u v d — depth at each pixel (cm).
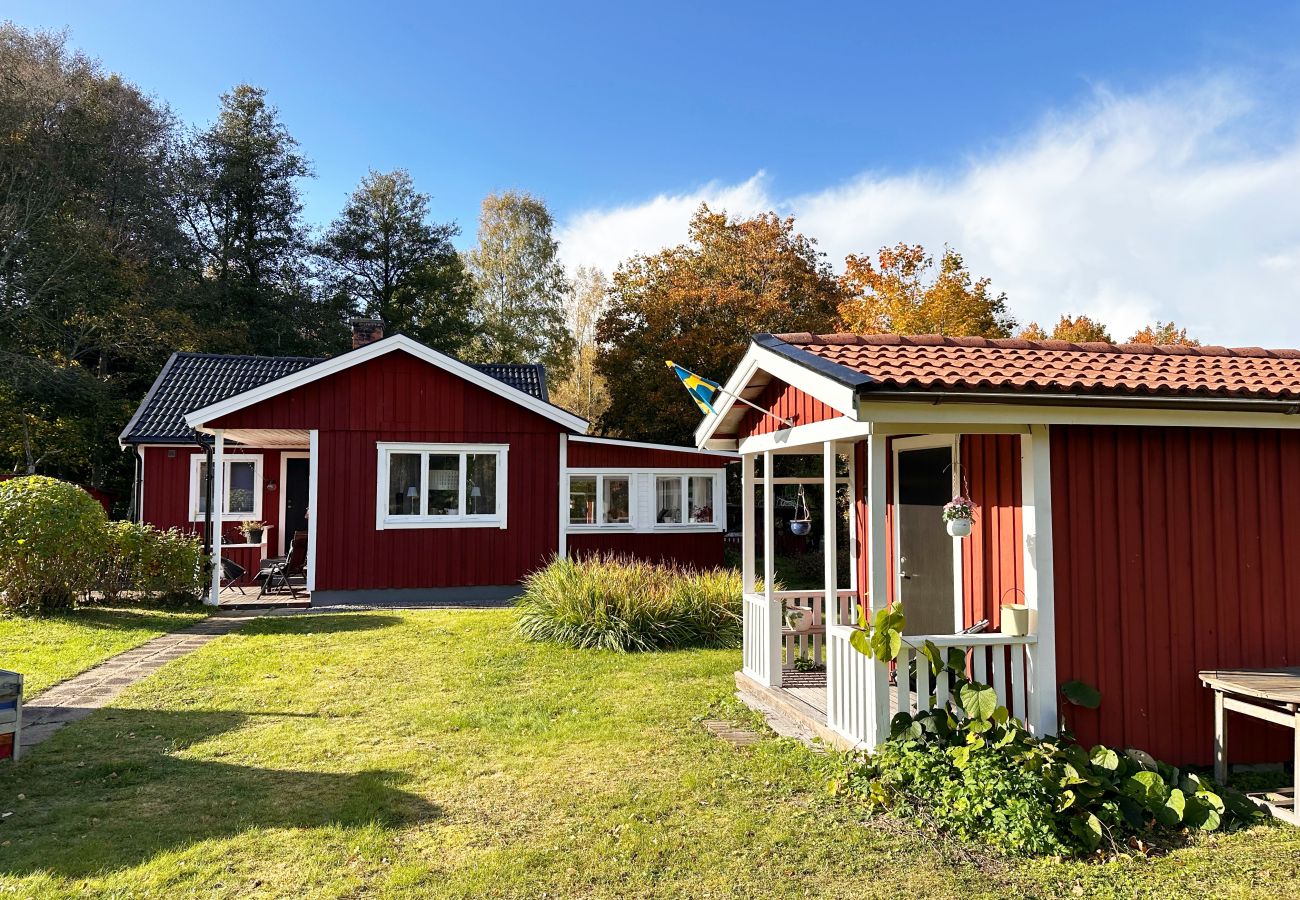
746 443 774
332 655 934
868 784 470
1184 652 537
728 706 702
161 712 688
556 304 4103
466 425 1523
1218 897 358
